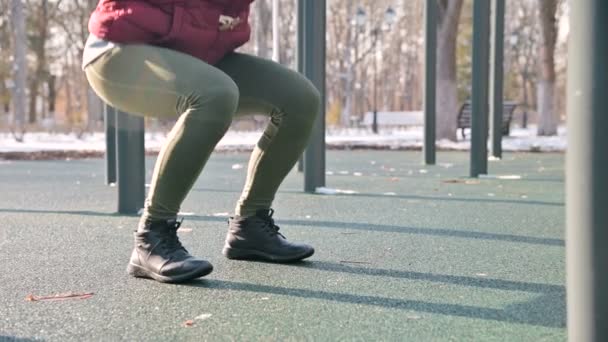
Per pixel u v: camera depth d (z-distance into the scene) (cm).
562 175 579
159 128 1433
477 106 553
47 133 1456
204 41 185
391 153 960
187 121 175
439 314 156
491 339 138
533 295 174
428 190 456
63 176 596
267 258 217
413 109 3628
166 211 189
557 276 197
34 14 2273
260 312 158
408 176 573
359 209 355
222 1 188
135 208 342
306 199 401
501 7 712
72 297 172
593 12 98
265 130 209
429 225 299
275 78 201
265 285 185
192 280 189
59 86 2891
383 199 402
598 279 100
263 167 211
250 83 200
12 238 266
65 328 146
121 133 337
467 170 638
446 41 1142
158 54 176
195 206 376
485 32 545
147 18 175
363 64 2964
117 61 180
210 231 283
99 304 165
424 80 707
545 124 1474
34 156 874
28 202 394
